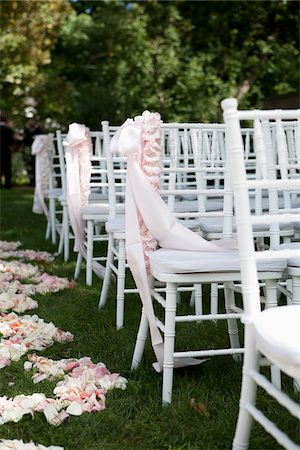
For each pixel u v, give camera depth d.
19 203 12.42
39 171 7.36
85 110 13.91
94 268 5.36
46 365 3.09
